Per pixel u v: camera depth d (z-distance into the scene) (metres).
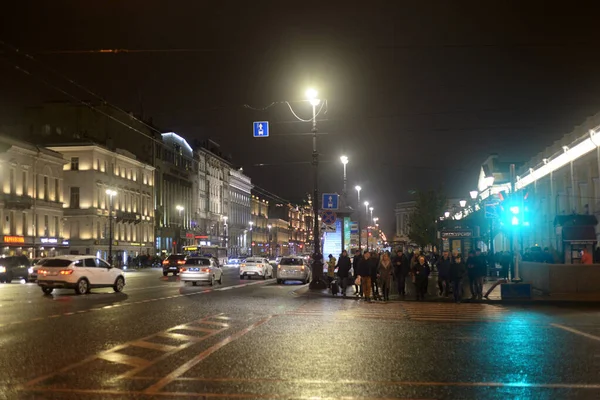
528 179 53.78
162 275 51.38
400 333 13.69
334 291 26.28
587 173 38.78
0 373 8.92
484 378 8.71
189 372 9.04
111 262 62.62
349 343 12.05
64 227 69.31
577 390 7.96
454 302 23.19
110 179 74.12
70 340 12.21
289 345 11.73
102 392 7.74
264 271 43.78
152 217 87.00
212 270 34.59
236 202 132.88
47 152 61.69
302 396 7.57
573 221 29.31
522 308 20.78
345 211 39.69
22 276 40.50
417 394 7.71
